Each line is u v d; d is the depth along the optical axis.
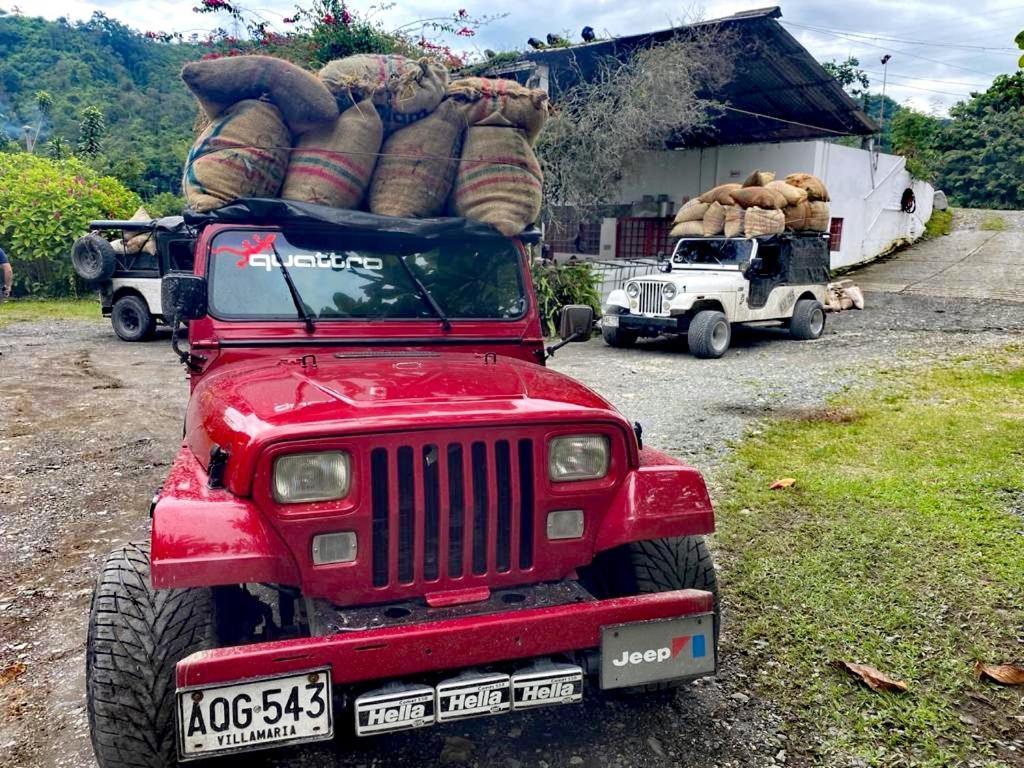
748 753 2.76
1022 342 11.25
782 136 19.30
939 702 3.02
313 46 6.56
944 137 37.81
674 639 2.44
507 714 3.00
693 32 14.10
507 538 2.51
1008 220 27.22
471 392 2.68
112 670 2.25
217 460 2.42
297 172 3.54
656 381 9.59
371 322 3.49
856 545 4.40
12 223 18.72
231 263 3.42
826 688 3.11
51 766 2.72
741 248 12.18
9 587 4.08
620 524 2.60
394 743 2.83
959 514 4.79
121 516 5.09
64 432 7.23
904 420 7.13
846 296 15.33
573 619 2.32
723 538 4.54
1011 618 3.60
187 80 3.43
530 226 3.88
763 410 7.89
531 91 3.74
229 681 2.05
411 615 2.35
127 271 12.89
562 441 2.55
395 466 2.36
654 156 19.42
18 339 13.11
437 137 3.63
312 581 2.34
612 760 2.73
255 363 3.25
